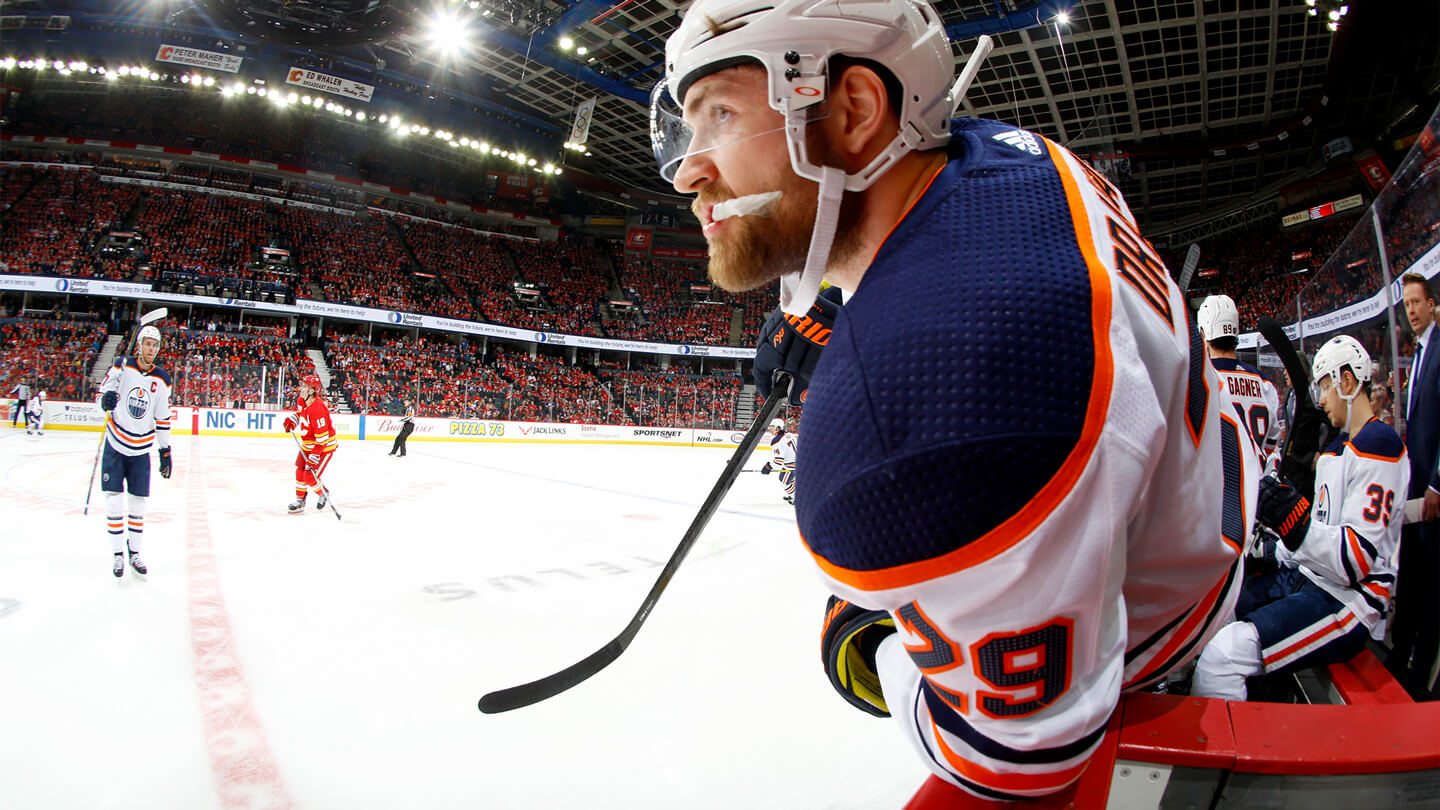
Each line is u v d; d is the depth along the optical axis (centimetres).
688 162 71
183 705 264
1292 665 156
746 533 714
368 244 3092
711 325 3450
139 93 2938
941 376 51
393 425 2067
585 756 231
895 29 63
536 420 2430
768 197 67
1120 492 51
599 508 880
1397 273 170
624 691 286
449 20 2131
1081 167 70
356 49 2441
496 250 3391
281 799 203
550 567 528
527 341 3011
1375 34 1844
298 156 3122
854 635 86
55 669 293
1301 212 2592
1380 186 2319
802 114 64
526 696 114
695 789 210
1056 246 57
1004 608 52
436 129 2738
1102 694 56
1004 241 57
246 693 277
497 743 239
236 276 2658
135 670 296
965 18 1783
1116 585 56
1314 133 2294
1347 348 188
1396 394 171
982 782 63
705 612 412
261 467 1172
